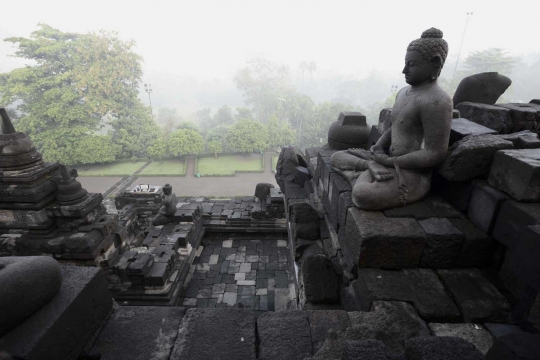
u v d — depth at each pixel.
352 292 3.29
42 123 31.08
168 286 6.74
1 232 6.63
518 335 1.63
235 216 9.47
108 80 32.44
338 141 6.24
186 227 8.41
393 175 3.52
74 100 33.12
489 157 3.20
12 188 6.23
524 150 3.05
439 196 3.84
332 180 4.50
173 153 33.66
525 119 4.13
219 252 8.68
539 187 2.71
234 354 2.24
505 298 2.83
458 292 2.88
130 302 6.64
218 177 31.30
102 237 6.75
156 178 30.59
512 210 2.79
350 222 3.50
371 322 2.54
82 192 6.80
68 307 2.08
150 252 7.18
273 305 6.87
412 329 2.51
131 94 35.16
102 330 2.44
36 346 1.81
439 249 3.13
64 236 6.56
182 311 2.62
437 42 3.18
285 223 9.32
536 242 2.06
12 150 6.10
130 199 13.55
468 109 4.89
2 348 1.77
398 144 3.65
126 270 6.41
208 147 38.62
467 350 1.77
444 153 3.32
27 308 1.90
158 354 2.25
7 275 1.84
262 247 8.92
